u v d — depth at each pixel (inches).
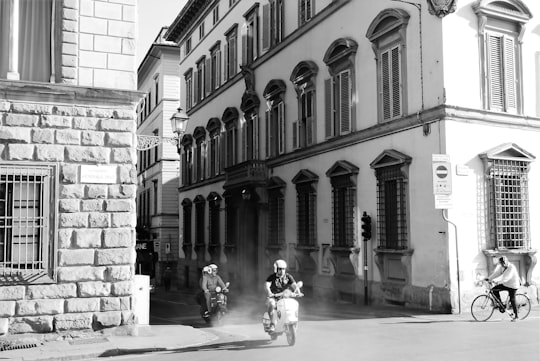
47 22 525.7
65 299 494.6
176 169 1812.3
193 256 1582.2
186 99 1720.0
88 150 510.0
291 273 1039.0
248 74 1238.3
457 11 722.2
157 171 1862.7
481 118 722.2
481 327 558.6
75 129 508.1
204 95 1561.3
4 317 476.1
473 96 724.7
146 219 2026.3
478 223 711.7
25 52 517.3
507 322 597.6
